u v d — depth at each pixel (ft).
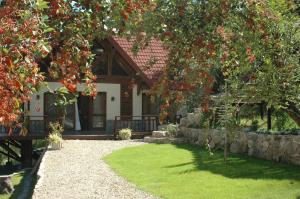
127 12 17.83
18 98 11.69
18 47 11.33
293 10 22.86
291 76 20.77
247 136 51.01
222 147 55.11
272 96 21.06
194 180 37.58
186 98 18.10
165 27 18.34
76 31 17.51
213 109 24.41
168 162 47.83
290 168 41.14
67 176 41.63
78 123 81.51
